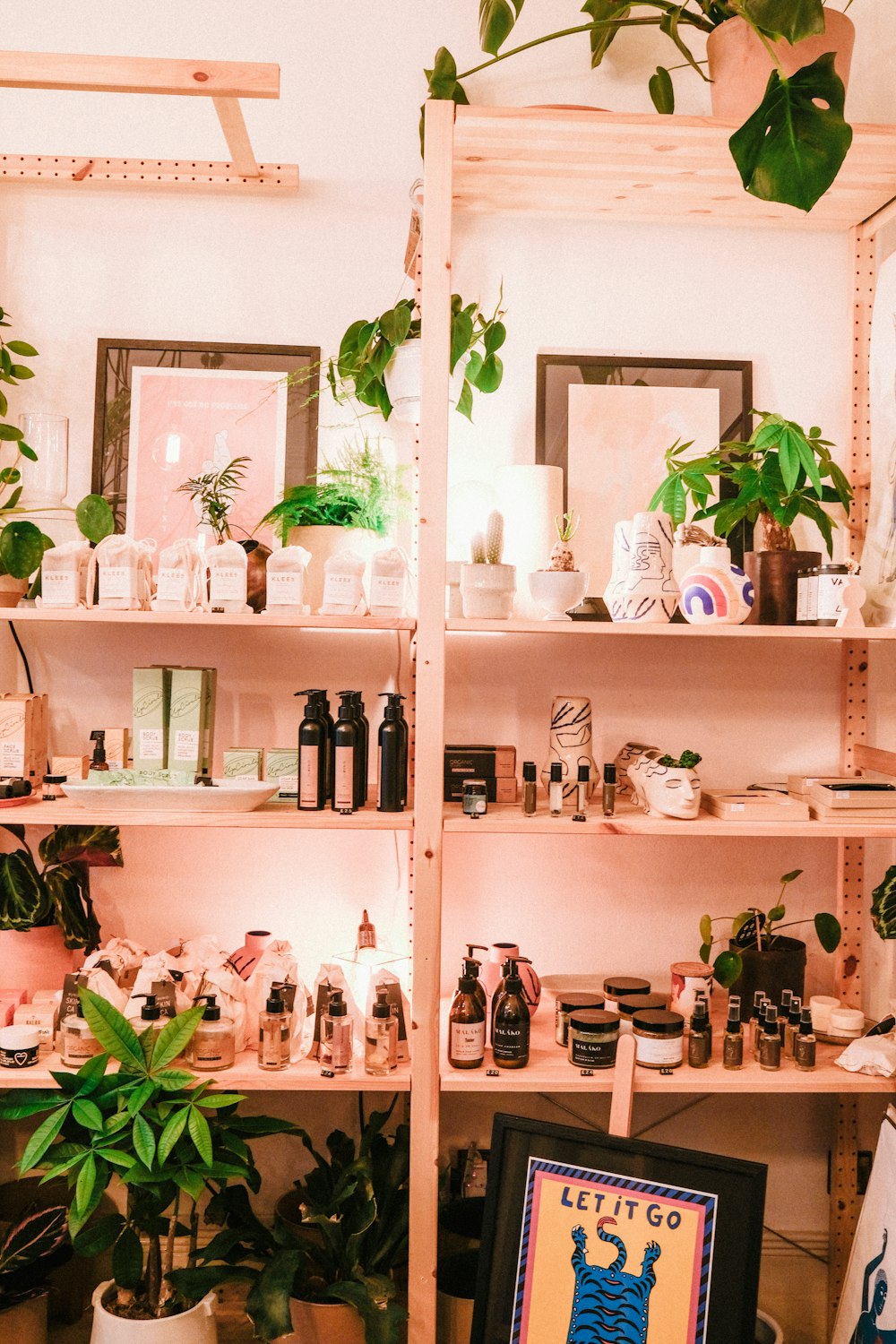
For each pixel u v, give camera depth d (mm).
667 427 2309
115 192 2268
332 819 1901
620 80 2322
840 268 2350
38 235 2266
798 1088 1919
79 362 2270
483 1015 1982
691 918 2348
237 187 2254
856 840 2318
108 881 2291
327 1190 2084
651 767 2035
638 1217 1814
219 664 2283
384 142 2295
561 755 2145
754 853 2355
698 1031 1972
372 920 2305
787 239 2346
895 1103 1967
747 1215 1763
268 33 2287
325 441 2273
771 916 2225
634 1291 1787
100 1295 1943
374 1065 1927
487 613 1927
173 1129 1766
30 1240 1994
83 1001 1857
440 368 1868
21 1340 1964
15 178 2234
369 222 2295
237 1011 2002
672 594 1972
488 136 1910
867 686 2363
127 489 2248
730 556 2268
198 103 2283
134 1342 1811
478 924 2322
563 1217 1854
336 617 1906
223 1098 1823
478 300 2301
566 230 2309
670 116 1857
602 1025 1950
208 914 2297
